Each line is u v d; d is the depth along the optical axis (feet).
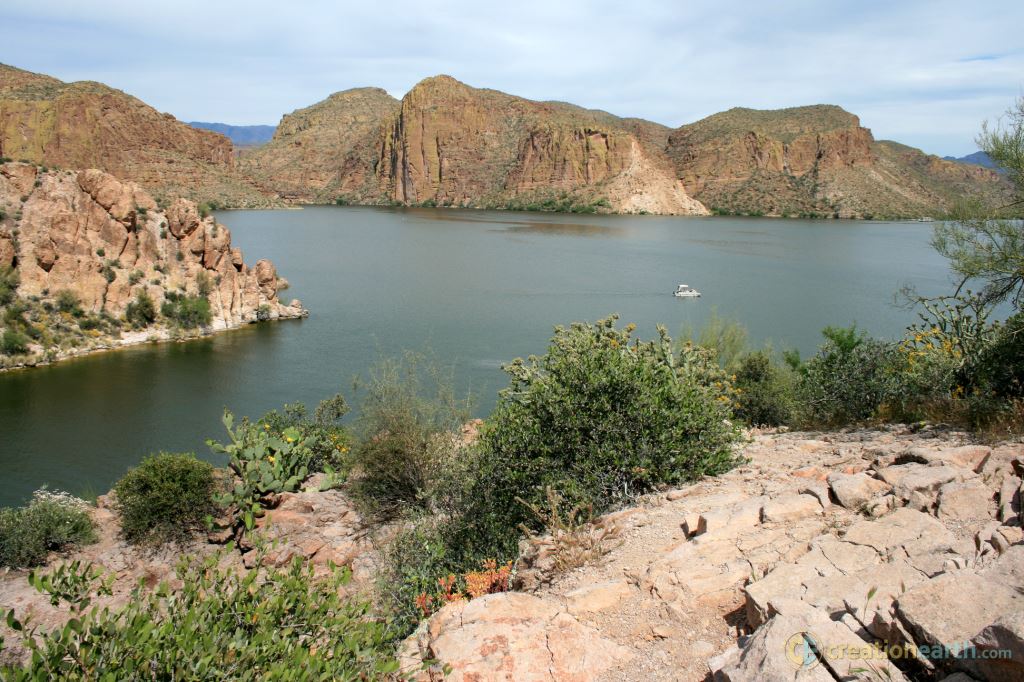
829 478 17.95
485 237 449.48
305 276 263.08
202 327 163.32
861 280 269.03
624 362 23.36
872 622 10.12
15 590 25.12
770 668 9.29
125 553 28.60
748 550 14.57
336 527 29.94
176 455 31.94
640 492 21.99
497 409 25.57
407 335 160.35
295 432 35.17
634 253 363.97
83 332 145.69
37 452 87.81
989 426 22.22
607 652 12.11
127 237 162.20
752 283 259.19
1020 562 10.01
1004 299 32.89
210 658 10.09
